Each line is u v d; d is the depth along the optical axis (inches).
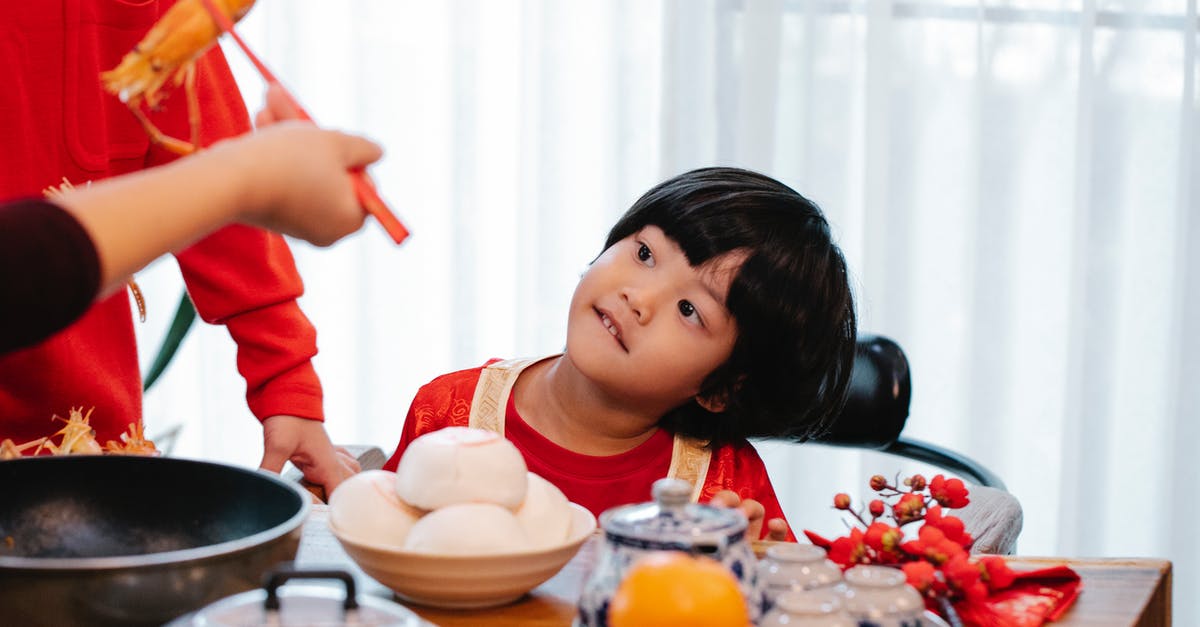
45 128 42.7
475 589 29.3
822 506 90.4
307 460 46.8
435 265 89.3
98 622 24.5
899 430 56.5
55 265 22.8
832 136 86.8
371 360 88.6
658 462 52.4
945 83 87.7
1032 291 89.7
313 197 27.4
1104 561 35.4
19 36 41.6
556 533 31.3
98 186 25.0
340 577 24.2
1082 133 85.7
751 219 48.0
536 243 86.7
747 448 54.8
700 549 26.0
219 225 26.3
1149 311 89.7
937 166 88.4
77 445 38.2
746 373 50.4
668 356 47.2
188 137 45.2
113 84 28.4
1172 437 89.4
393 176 87.9
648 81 86.2
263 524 30.3
